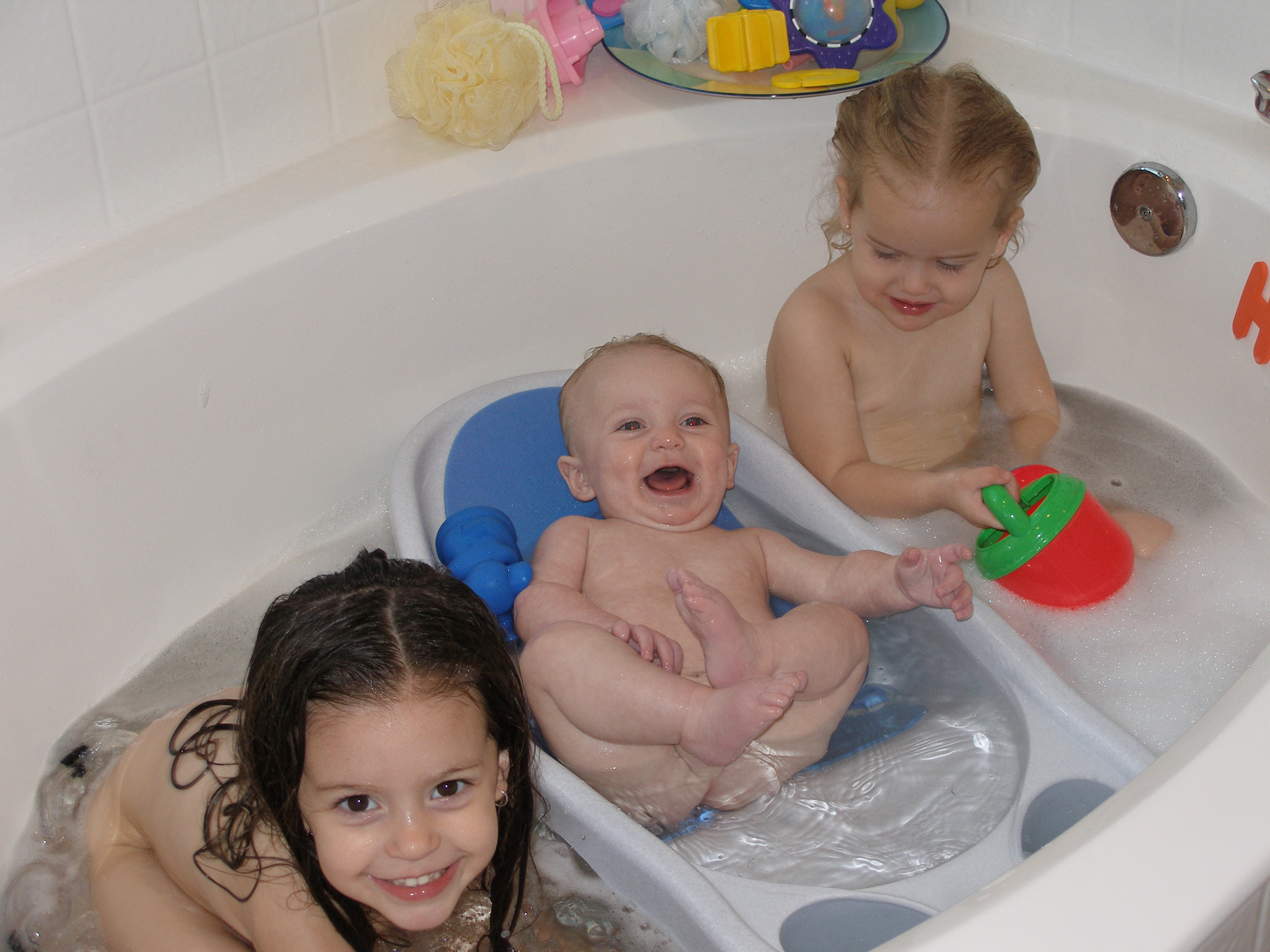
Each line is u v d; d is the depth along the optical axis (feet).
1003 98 4.05
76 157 3.81
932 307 4.11
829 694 3.41
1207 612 4.03
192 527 4.07
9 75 3.59
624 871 3.03
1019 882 2.16
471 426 4.33
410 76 4.34
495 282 4.64
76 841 3.49
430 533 4.06
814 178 4.87
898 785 3.41
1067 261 4.75
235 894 2.90
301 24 4.23
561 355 4.95
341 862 2.61
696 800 3.34
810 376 4.43
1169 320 4.52
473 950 3.13
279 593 4.29
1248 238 4.13
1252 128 4.27
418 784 2.57
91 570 3.77
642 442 4.01
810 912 3.00
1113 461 4.56
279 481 4.32
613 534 4.01
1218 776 2.30
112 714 3.84
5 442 3.44
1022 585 3.96
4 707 3.54
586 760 3.33
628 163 4.67
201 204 4.15
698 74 4.79
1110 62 4.71
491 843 2.69
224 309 3.94
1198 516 4.34
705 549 3.96
